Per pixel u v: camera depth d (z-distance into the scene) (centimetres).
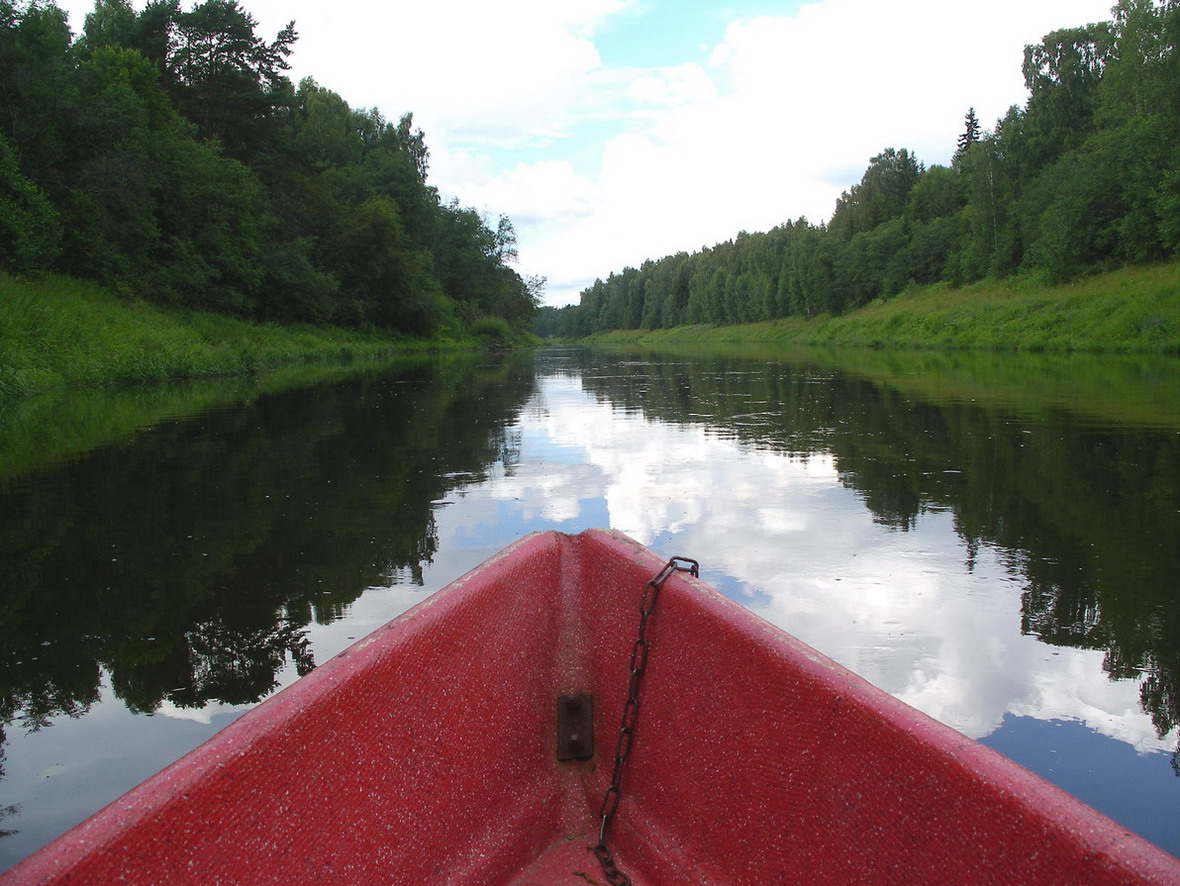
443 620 174
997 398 1136
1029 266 4303
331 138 4872
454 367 2612
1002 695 258
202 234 2709
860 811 135
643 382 1777
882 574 374
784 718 154
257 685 272
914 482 577
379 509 510
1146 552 398
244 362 2059
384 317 4275
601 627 204
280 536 448
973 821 117
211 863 120
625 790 188
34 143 2161
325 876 137
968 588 353
